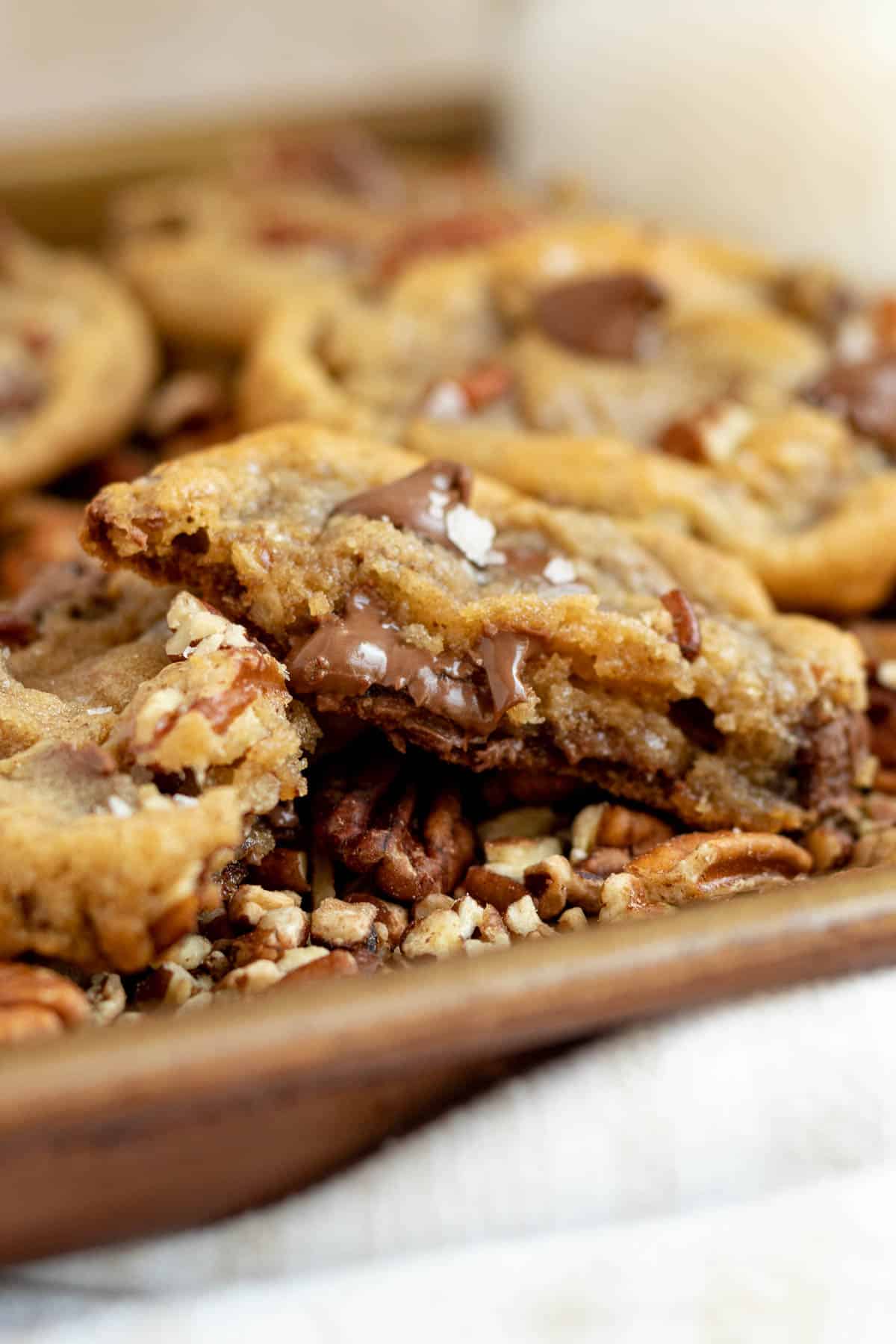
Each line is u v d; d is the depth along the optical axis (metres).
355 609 0.26
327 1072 0.23
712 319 0.35
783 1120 0.24
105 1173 0.23
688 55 0.47
